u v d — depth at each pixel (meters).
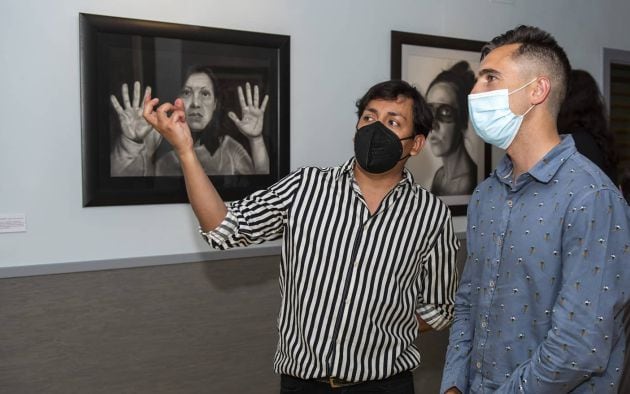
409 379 1.66
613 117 3.56
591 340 1.10
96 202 2.17
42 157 2.11
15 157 2.07
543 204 1.21
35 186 2.10
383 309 1.58
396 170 1.65
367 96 1.69
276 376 2.57
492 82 1.27
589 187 1.15
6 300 2.06
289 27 2.52
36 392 2.13
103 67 2.15
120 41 2.18
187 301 2.37
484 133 1.31
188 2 2.31
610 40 3.42
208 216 1.48
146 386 2.31
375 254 1.59
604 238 1.12
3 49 2.03
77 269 2.16
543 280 1.20
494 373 1.30
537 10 3.17
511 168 1.36
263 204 1.61
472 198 1.47
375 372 1.58
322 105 2.61
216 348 2.43
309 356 1.58
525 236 1.23
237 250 2.46
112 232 2.24
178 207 2.35
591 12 3.35
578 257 1.13
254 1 2.44
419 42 2.79
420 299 1.75
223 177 2.39
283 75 2.48
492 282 1.31
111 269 2.22
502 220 1.30
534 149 1.26
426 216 1.65
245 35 2.38
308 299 1.58
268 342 2.54
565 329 1.11
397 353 1.62
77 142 2.16
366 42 2.70
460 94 2.93
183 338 2.37
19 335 2.09
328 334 1.57
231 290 2.46
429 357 2.92
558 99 1.26
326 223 1.60
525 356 1.24
